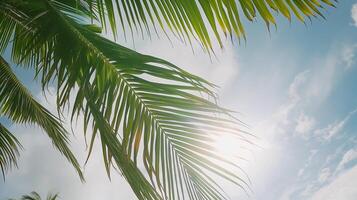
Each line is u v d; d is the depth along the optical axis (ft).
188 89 5.98
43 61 6.42
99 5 6.24
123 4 5.77
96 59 6.47
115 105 6.48
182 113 6.36
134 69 6.32
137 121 6.53
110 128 6.47
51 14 6.64
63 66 6.15
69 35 6.50
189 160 6.97
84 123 6.40
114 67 6.48
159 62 5.86
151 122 6.64
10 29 9.39
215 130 6.19
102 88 6.34
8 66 12.79
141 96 6.56
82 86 6.15
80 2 8.70
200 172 7.01
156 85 6.25
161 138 6.76
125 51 6.36
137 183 6.74
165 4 5.32
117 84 6.53
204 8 4.81
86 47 6.53
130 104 6.55
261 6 4.33
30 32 8.19
